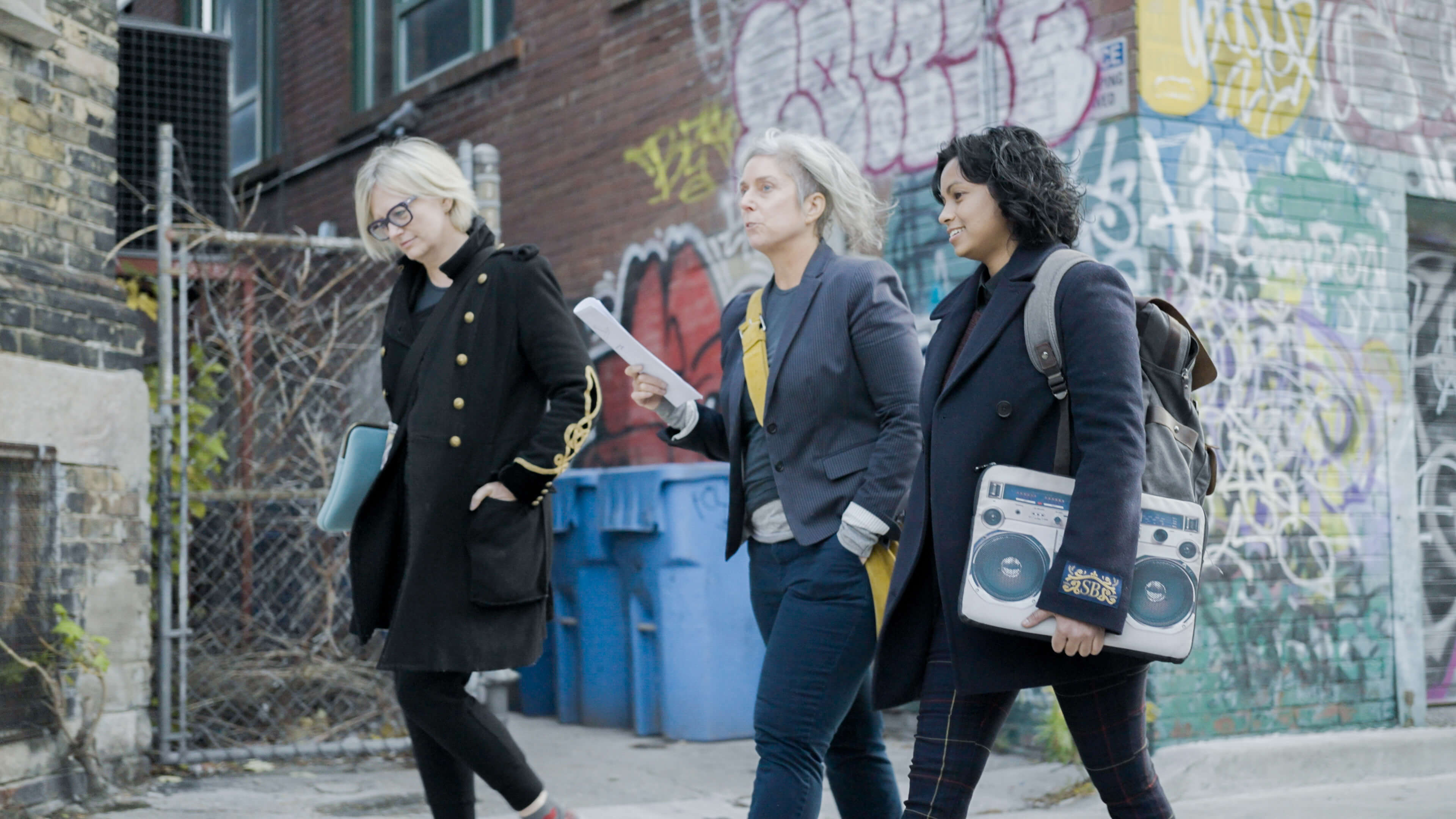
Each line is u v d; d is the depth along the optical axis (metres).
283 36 10.80
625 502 6.21
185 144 8.38
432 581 3.21
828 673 2.91
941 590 2.55
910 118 6.30
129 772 4.99
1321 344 5.83
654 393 3.32
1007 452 2.54
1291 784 5.15
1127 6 5.45
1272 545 5.68
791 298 3.17
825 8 6.74
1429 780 5.26
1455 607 6.19
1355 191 5.93
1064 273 2.53
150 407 5.38
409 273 3.52
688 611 6.04
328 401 6.20
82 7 5.04
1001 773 5.27
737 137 7.14
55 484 4.73
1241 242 5.63
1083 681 2.54
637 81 7.75
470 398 3.31
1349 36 5.98
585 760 5.67
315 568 6.17
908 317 3.09
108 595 4.95
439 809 3.39
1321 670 5.73
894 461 2.93
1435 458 6.23
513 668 3.31
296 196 10.52
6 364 4.55
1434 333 6.26
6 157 4.67
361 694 6.03
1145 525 2.42
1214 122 5.60
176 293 6.28
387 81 9.76
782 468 3.05
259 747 5.45
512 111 8.66
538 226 8.48
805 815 2.87
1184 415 2.57
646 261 7.64
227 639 6.20
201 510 5.62
